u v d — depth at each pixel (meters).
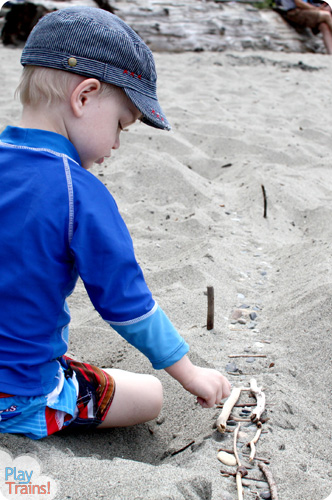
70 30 1.44
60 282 1.47
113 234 1.45
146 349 1.54
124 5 9.22
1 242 1.41
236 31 9.69
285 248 3.11
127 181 4.04
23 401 1.49
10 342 1.45
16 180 1.43
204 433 1.76
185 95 6.85
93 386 1.72
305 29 10.38
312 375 2.01
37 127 1.50
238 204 3.83
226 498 1.44
